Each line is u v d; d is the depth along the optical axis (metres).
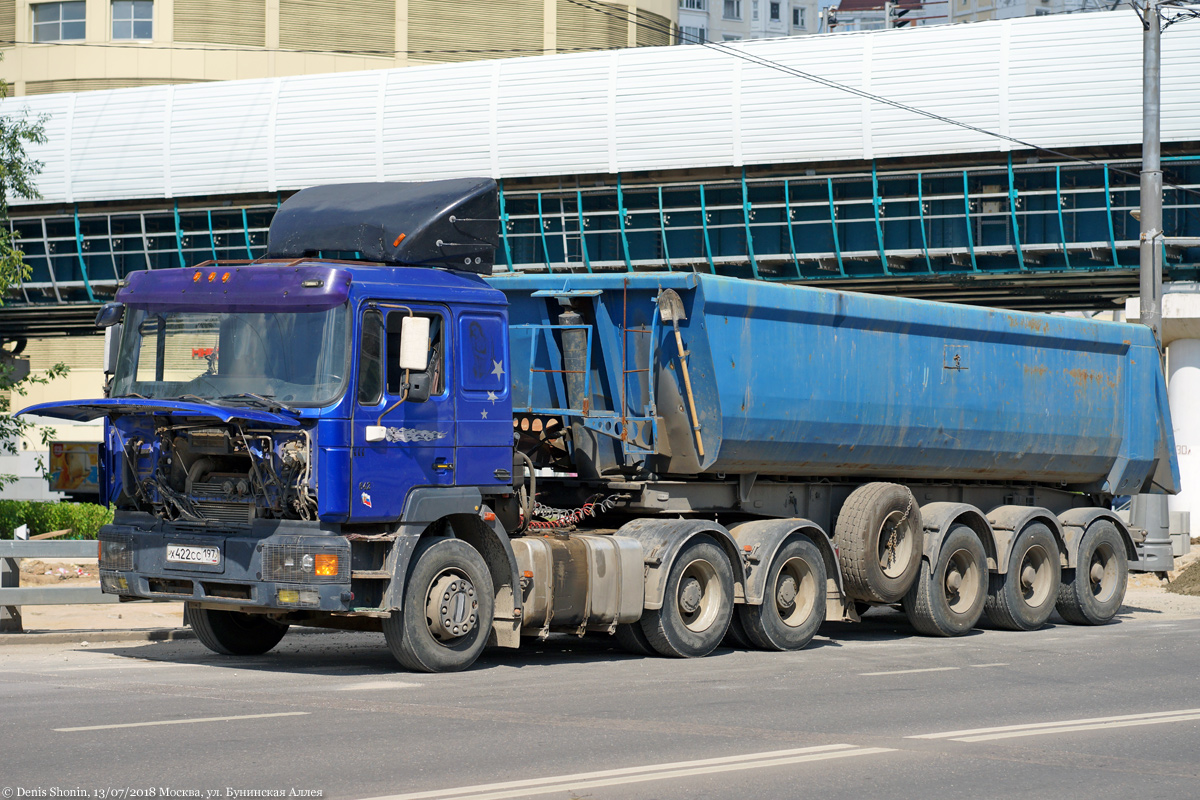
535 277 24.52
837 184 73.94
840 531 26.41
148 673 20.05
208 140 85.62
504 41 126.56
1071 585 31.03
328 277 19.34
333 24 122.31
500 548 21.25
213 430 19.50
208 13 119.88
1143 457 33.16
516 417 24.03
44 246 92.69
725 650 25.02
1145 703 19.02
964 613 28.44
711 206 75.44
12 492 92.94
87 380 120.19
